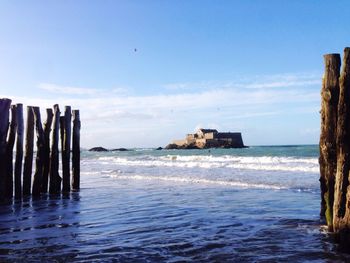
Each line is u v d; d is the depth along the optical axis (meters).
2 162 14.89
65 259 7.74
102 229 10.47
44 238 9.55
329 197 8.96
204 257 7.79
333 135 8.51
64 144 18.17
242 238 9.23
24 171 16.56
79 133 19.22
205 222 11.09
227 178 23.27
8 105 15.14
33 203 15.17
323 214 10.91
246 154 60.34
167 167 36.16
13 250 8.48
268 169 28.55
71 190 18.77
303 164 31.53
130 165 42.00
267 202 14.16
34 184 16.66
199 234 9.70
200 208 13.35
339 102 7.80
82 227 10.78
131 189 19.41
